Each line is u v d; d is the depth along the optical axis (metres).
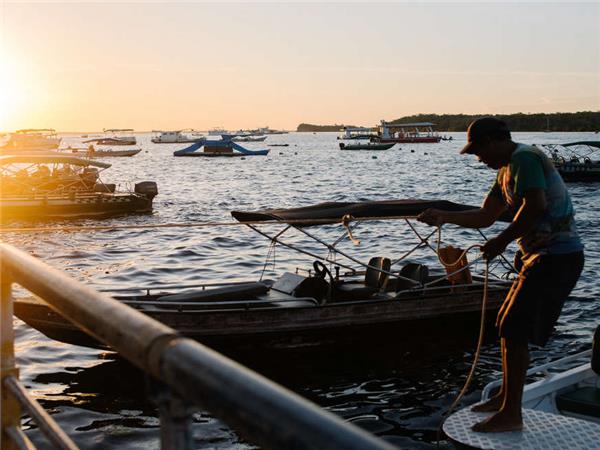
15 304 10.34
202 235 25.34
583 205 35.94
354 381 9.86
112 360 10.56
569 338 11.78
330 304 11.22
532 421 4.82
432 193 46.09
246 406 0.95
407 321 11.73
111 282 17.48
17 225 28.11
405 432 8.16
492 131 4.57
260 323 10.86
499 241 4.48
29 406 2.02
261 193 46.06
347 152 140.25
